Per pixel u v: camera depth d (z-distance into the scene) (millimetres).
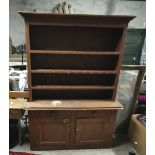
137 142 2639
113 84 2496
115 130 3096
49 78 2506
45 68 2430
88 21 2080
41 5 4438
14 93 2572
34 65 2424
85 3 4508
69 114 2367
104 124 2500
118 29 2322
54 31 2312
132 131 2787
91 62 2494
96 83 2592
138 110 3098
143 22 4742
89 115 2406
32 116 2338
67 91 2592
